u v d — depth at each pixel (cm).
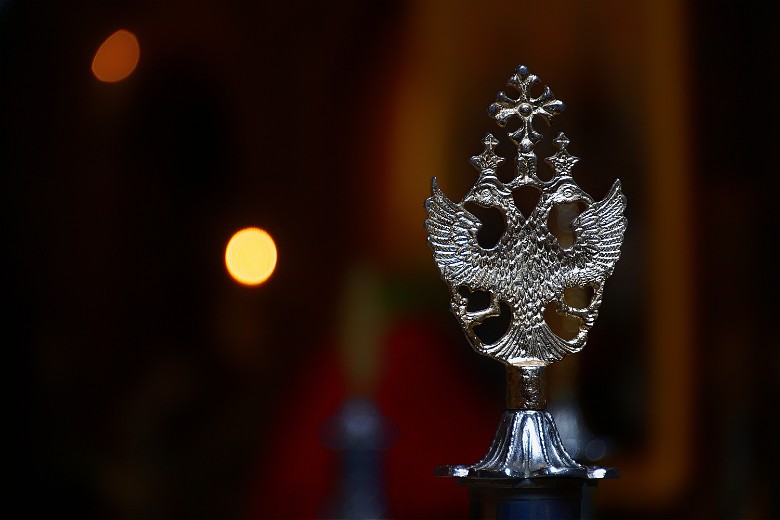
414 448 1191
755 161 1218
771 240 1205
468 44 1399
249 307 1374
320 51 1427
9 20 1334
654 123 1252
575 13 1304
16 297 1320
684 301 1210
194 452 1312
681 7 1245
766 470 1173
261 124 1416
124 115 1375
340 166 1420
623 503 1180
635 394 1199
